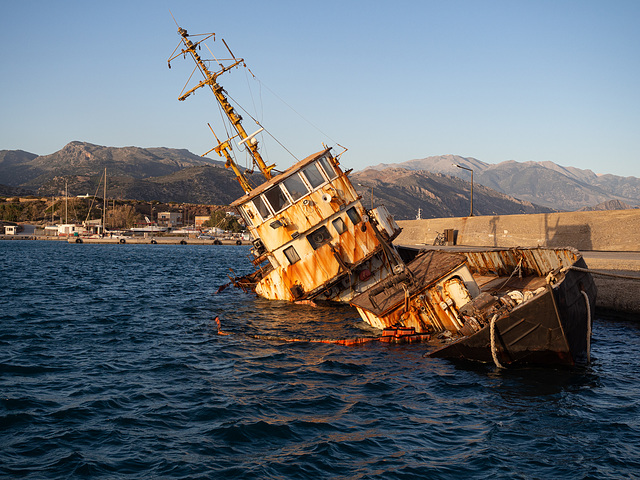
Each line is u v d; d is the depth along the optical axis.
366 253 25.38
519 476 8.95
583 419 11.44
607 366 15.55
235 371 15.55
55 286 38.97
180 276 51.25
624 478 8.84
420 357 16.73
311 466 9.36
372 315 20.91
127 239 167.88
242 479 8.87
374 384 14.11
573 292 14.64
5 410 11.79
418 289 18.33
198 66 32.34
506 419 11.48
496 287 20.38
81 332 21.33
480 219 48.91
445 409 12.16
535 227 41.06
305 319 24.48
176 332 21.69
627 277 14.57
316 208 25.19
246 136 32.19
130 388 13.78
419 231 60.28
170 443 10.30
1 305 28.19
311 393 13.43
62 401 12.59
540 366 15.08
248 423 11.30
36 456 9.62
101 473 9.02
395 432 10.88
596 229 35.19
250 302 31.02
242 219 26.52
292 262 25.52
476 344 15.15
